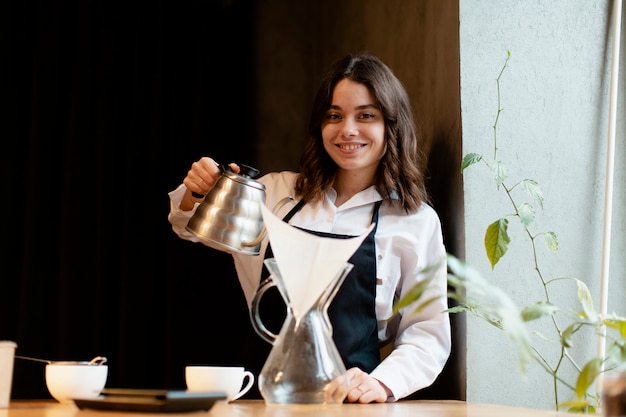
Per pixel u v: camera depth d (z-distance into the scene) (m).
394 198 2.45
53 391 1.71
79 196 3.31
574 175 2.60
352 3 3.30
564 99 2.62
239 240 2.10
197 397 1.34
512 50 2.58
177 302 3.27
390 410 1.58
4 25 3.36
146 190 3.31
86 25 3.36
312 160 2.48
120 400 1.34
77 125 3.32
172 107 3.35
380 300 2.33
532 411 1.60
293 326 1.56
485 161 2.43
